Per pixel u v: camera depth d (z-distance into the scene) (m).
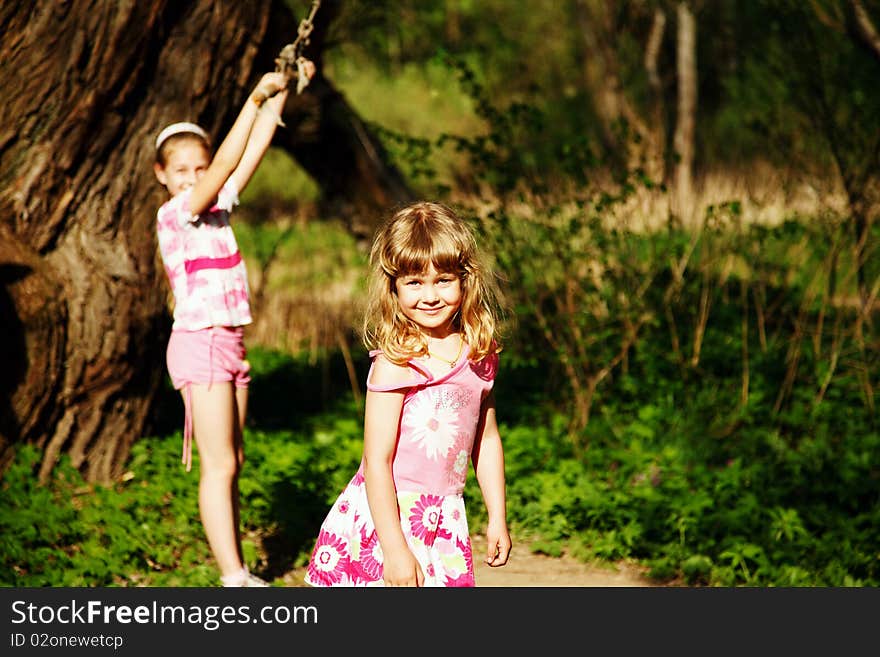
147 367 6.77
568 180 8.48
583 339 8.24
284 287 12.47
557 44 24.44
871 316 9.07
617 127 8.73
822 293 9.54
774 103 9.06
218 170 4.69
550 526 6.13
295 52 4.87
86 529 5.77
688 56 20.08
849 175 8.45
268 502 6.12
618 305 8.45
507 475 6.64
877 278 8.49
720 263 9.28
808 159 8.78
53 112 6.31
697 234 9.06
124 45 6.29
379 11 10.62
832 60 8.62
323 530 3.65
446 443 3.49
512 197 8.41
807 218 8.97
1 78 6.25
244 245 14.04
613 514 6.06
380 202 9.82
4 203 6.31
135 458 6.72
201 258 4.86
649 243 9.34
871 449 7.13
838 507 6.34
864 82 8.59
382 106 19.28
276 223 14.84
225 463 4.88
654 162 9.04
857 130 8.60
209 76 6.59
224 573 4.90
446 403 3.49
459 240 3.46
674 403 7.99
